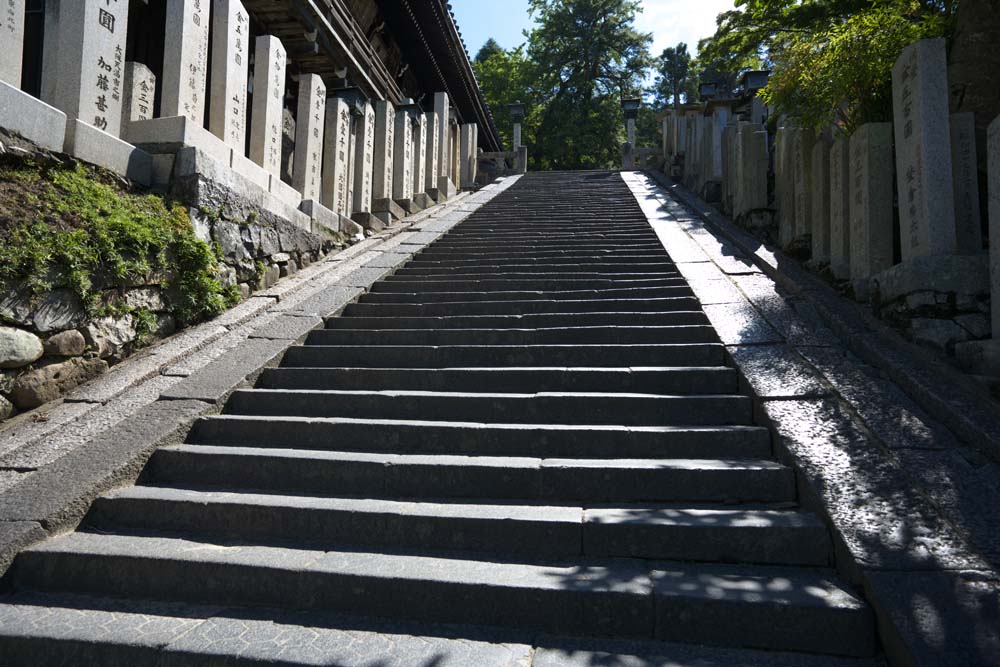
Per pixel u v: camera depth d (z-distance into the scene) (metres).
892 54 5.51
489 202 13.62
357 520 3.33
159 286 5.48
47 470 3.64
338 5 11.90
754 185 8.71
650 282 6.85
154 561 3.06
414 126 12.91
